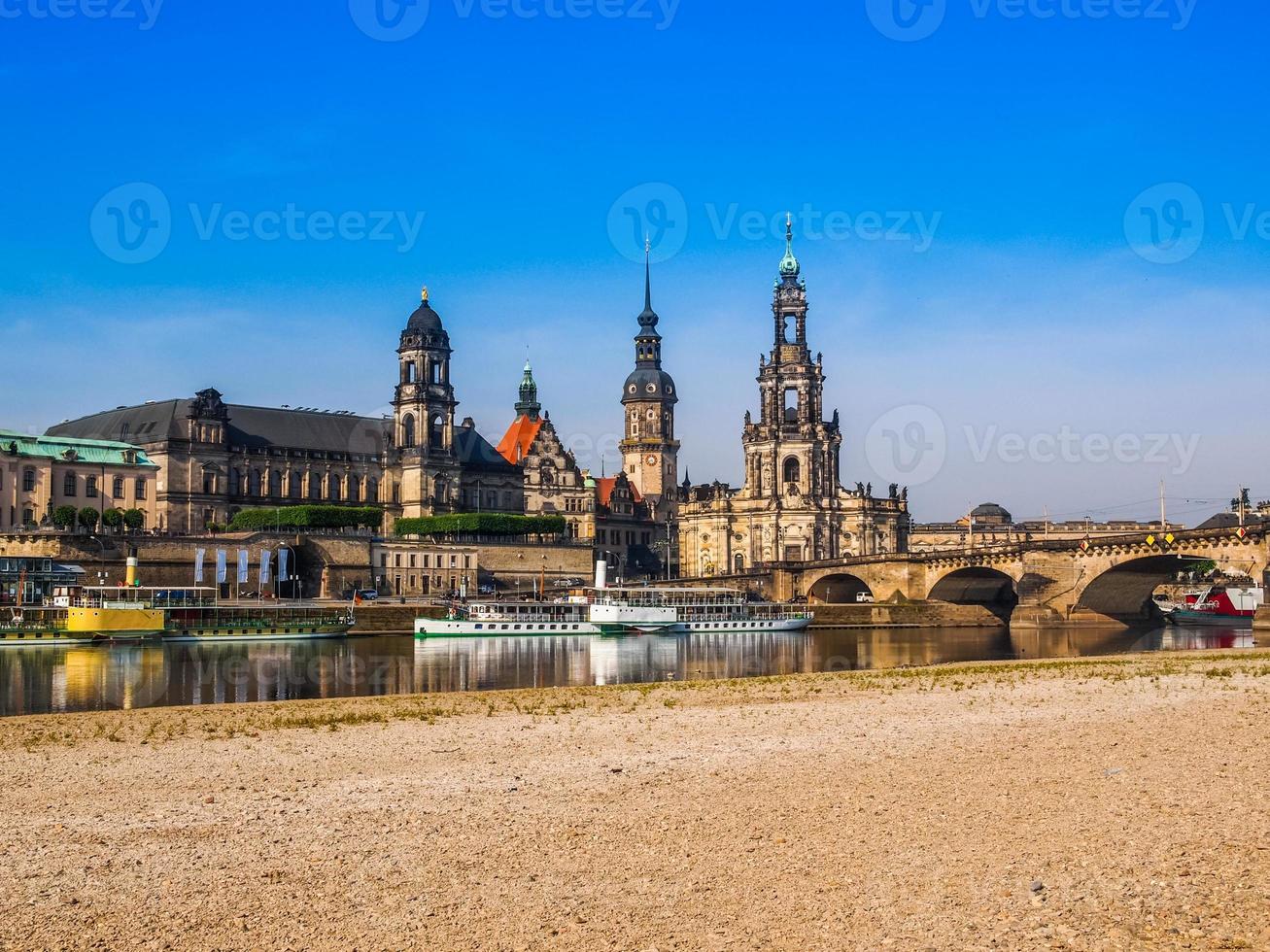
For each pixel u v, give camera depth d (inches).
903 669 4717.0
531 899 1572.3
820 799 2081.7
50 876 1680.6
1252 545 7066.9
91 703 3964.1
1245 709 3147.1
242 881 1653.5
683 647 6875.0
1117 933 1395.2
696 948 1405.0
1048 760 2401.6
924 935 1418.6
